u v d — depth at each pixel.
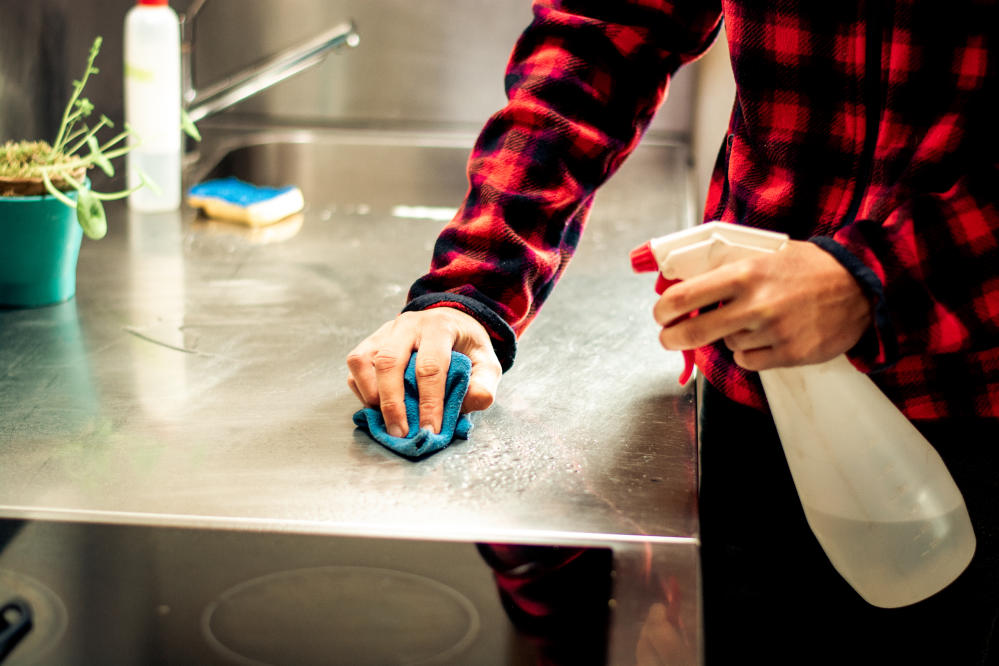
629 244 1.53
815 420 0.77
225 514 0.77
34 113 1.52
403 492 0.81
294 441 0.89
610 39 1.00
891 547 0.78
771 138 0.88
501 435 0.91
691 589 0.71
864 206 0.88
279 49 2.00
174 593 0.68
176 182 1.61
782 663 0.94
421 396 0.88
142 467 0.84
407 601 0.68
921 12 0.79
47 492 0.80
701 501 0.90
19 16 1.45
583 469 0.86
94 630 0.64
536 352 1.10
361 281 1.35
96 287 1.27
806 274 0.71
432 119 2.06
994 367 0.85
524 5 1.98
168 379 1.01
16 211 1.12
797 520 0.91
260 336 1.14
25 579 0.69
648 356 1.10
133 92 1.54
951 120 0.81
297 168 1.94
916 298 0.75
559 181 0.99
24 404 0.95
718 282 0.69
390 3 1.98
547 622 0.66
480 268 0.95
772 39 0.85
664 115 2.07
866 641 0.94
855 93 0.84
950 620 0.94
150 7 1.52
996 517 0.90
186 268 1.36
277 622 0.65
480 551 0.74
